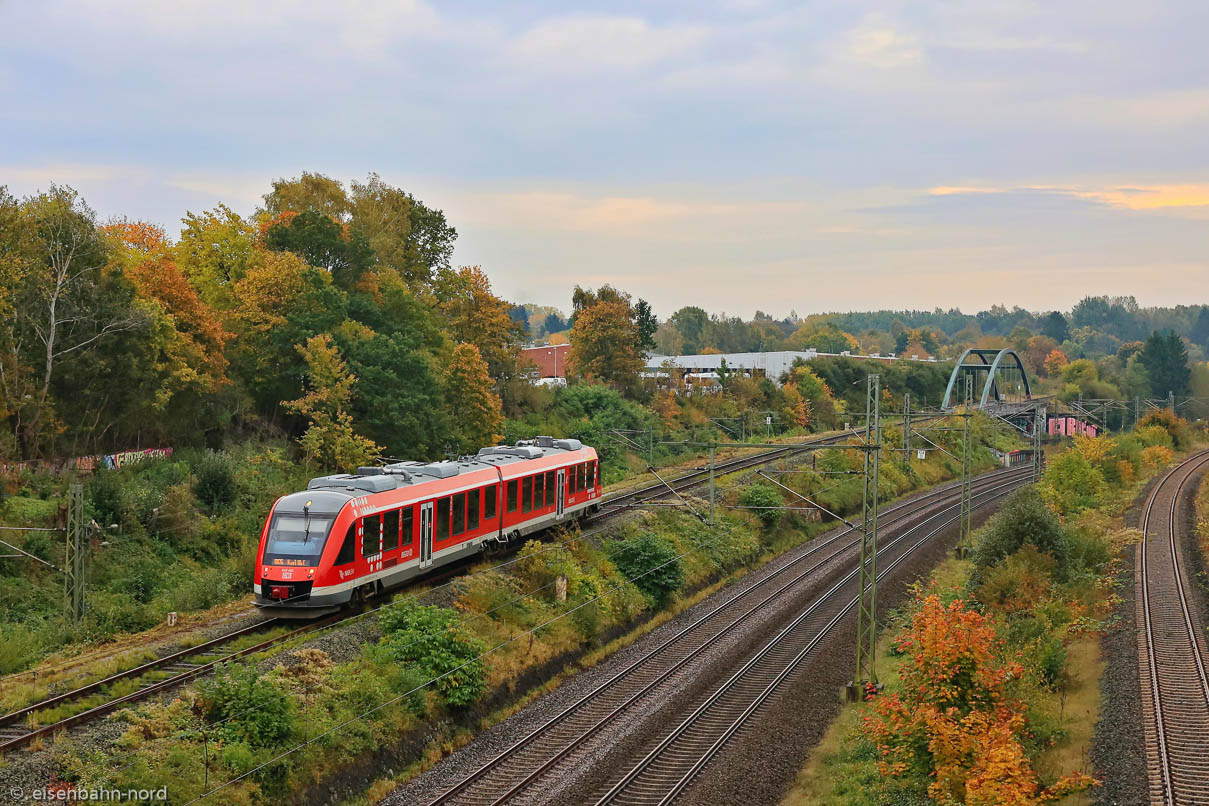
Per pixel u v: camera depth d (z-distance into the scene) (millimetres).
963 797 21297
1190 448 114875
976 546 45500
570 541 42188
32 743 19969
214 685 23250
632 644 38062
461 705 28219
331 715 24578
